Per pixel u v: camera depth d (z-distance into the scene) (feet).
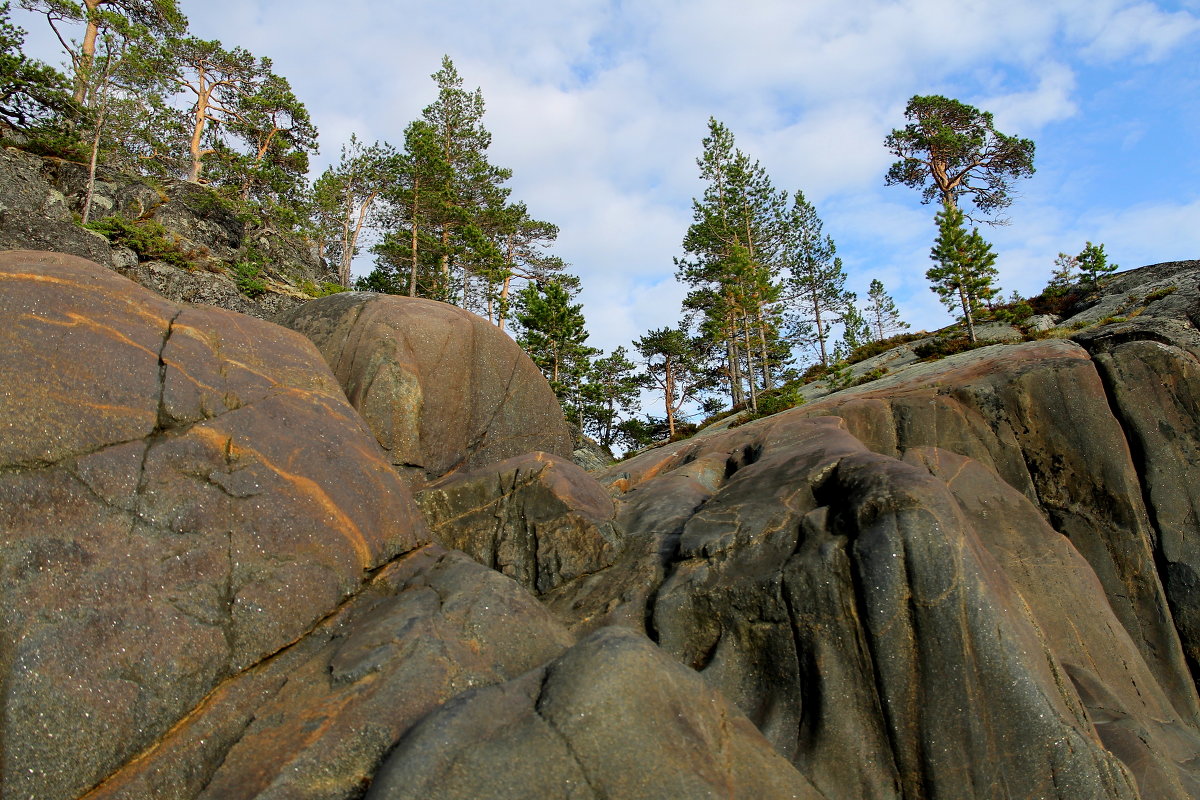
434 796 15.06
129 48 112.16
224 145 138.51
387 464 28.17
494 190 143.33
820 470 30.40
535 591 31.09
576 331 117.08
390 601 23.07
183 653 18.84
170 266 96.32
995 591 22.86
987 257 95.30
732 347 139.44
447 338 41.55
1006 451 41.75
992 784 20.43
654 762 16.39
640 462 49.21
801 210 172.14
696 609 26.48
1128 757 22.68
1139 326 44.21
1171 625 34.58
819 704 22.75
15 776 15.89
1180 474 37.96
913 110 150.20
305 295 113.91
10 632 16.98
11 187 89.35
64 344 21.39
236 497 22.09
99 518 19.52
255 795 15.96
